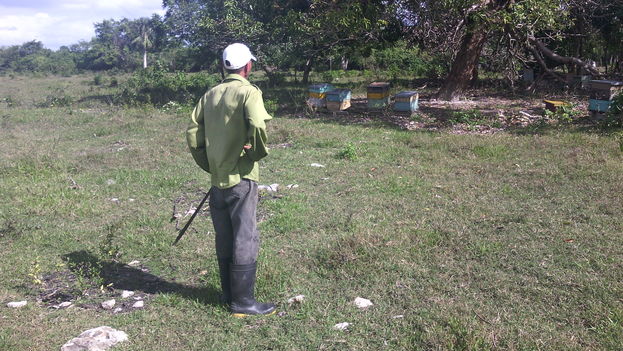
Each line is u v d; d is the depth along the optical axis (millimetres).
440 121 13953
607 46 23109
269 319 4004
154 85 27547
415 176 8078
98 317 4105
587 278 4387
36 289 4641
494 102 18484
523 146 9836
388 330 3744
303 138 11484
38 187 8016
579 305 3977
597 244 5109
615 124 11320
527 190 7094
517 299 4121
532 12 15078
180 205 7090
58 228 6211
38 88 40219
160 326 3947
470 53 18938
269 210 6641
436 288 4375
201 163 4168
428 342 3529
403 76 32562
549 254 4934
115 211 6879
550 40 21234
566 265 4684
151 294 4535
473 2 14289
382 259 4961
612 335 3520
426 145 10289
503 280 4445
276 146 11055
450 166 8609
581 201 6484
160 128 14242
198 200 7293
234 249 3994
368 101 15820
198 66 45688
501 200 6695
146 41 71562
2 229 6086
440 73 26000
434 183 7609
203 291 4500
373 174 8297
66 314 4145
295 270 4848
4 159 10289
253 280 4078
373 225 5906
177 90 26203
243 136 3891
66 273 4980
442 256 4996
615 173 7578
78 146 11945
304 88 26844
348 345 3578
